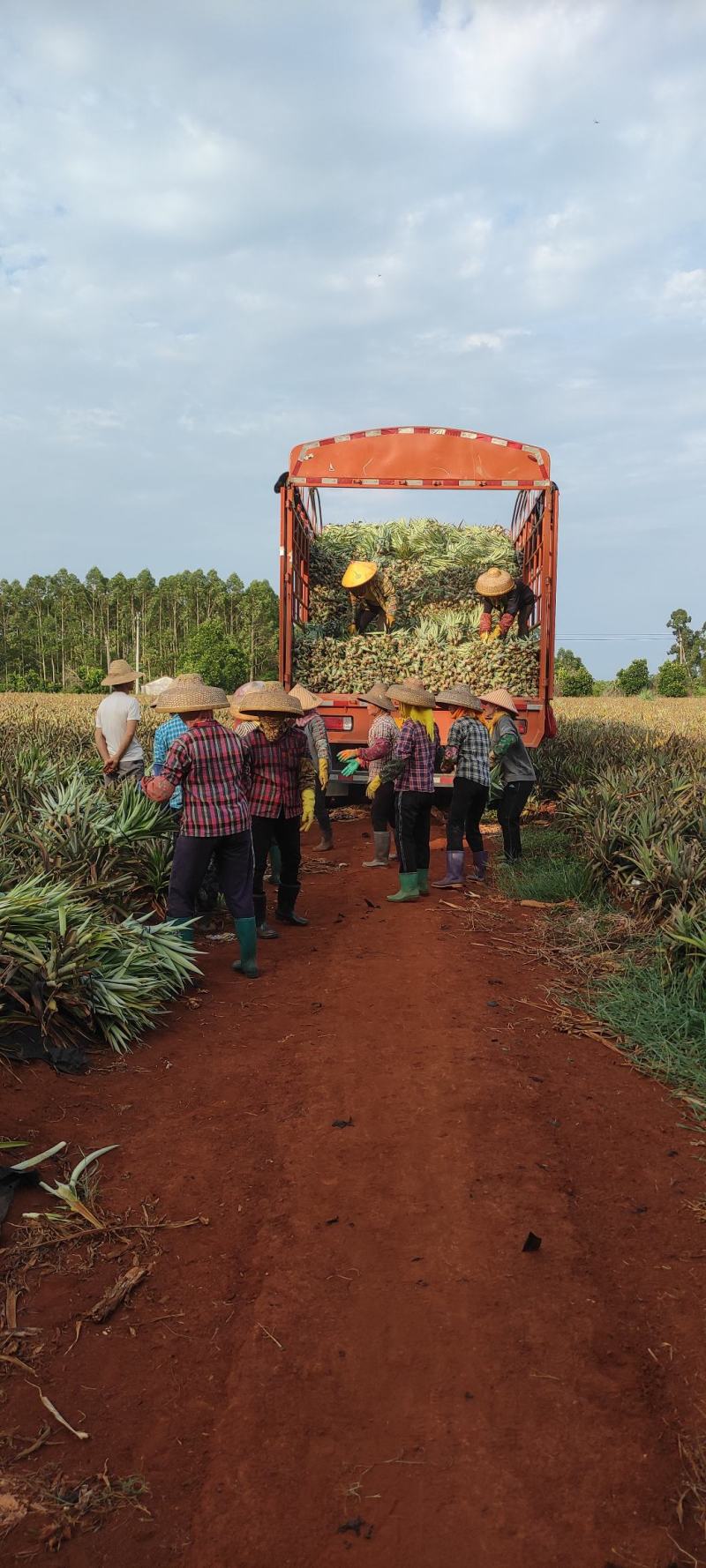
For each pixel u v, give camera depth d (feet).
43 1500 8.10
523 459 36.86
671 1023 18.17
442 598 41.29
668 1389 9.37
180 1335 10.14
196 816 20.51
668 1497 8.21
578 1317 10.40
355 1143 14.01
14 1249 11.41
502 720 31.32
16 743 42.06
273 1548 7.74
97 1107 14.96
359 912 27.02
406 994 20.07
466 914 26.73
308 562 42.29
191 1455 8.64
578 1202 12.60
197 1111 14.98
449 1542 7.79
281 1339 10.08
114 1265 11.26
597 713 110.42
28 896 17.78
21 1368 9.56
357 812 46.52
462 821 29.53
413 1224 12.07
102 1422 8.97
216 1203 12.51
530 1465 8.53
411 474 37.22
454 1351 9.90
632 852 25.93
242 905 21.11
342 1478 8.41
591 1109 15.24
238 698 29.01
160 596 473.26
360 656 37.99
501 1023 18.61
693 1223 12.15
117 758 30.32
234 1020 18.79
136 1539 7.80
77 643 423.64
